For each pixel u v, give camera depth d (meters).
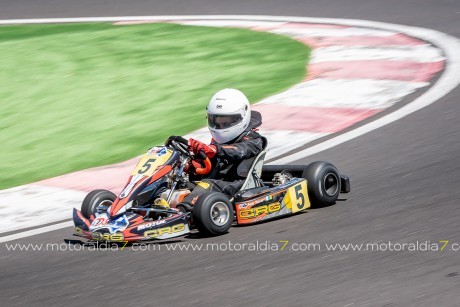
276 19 44.25
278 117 26.80
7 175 24.67
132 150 25.73
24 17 51.16
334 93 28.84
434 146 22.70
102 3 53.12
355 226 17.09
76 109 31.14
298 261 15.11
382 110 26.66
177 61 36.69
